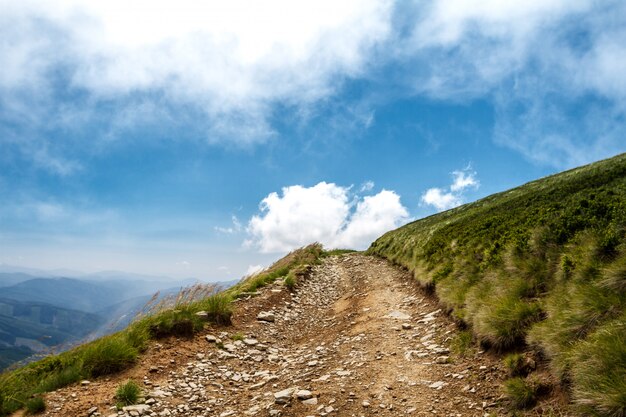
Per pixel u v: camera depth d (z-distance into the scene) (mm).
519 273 9414
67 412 6770
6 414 6750
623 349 4801
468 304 9656
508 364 6664
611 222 8422
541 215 12836
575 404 4922
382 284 19359
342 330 12578
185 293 13258
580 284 7043
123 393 7371
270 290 18969
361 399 6859
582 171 30953
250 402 7559
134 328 10547
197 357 10070
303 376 8641
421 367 7988
